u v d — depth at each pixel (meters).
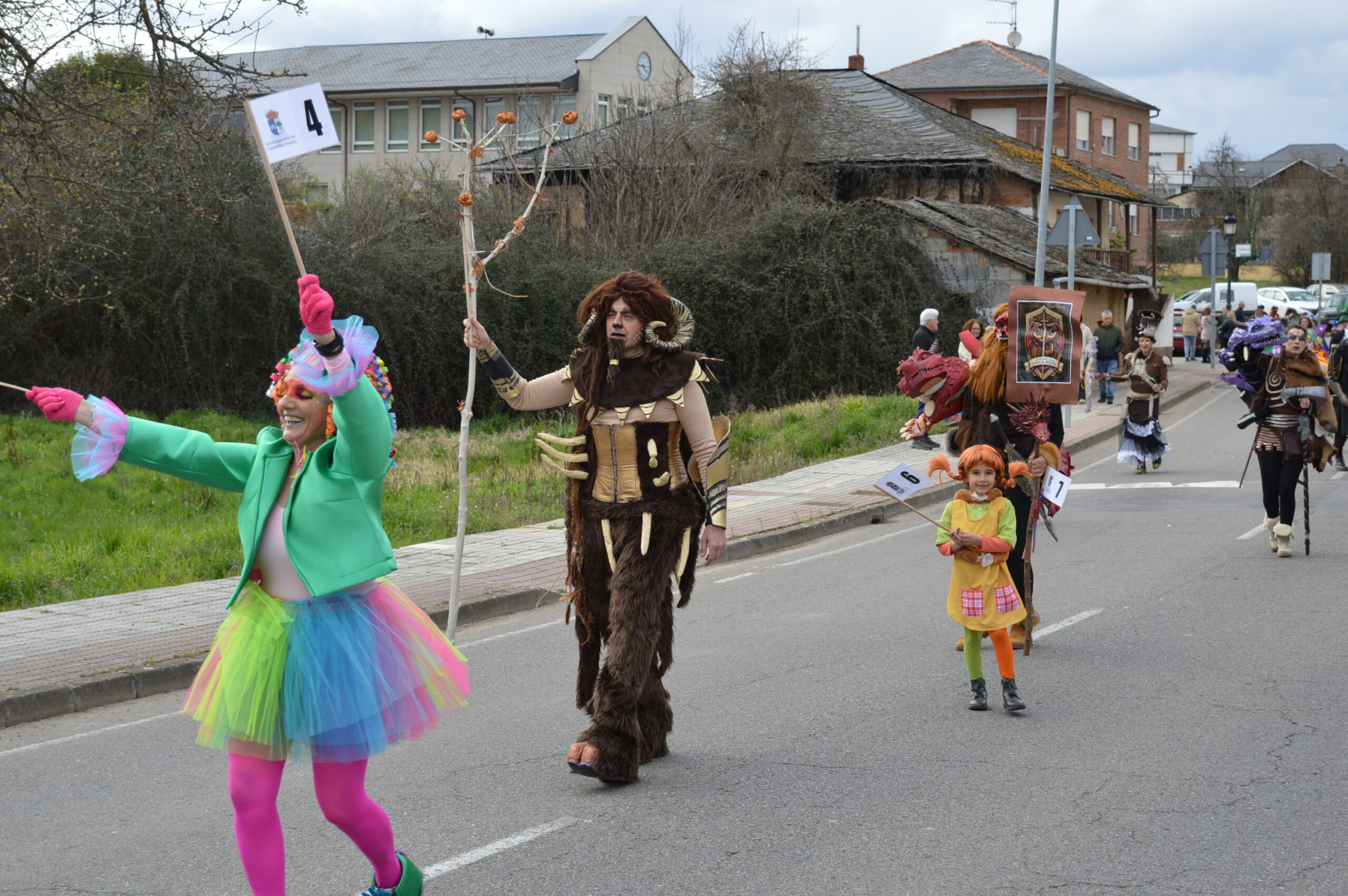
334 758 3.71
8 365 23.30
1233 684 7.02
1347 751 5.80
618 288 5.57
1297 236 69.12
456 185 30.98
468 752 6.11
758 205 33.78
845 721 6.48
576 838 4.88
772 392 28.86
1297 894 4.24
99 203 15.53
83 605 9.80
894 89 41.84
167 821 5.29
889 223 29.67
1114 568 10.80
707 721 6.55
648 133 35.25
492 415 27.00
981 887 4.32
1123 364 17.78
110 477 16.17
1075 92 54.94
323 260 25.00
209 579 11.09
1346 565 10.60
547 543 12.42
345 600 3.79
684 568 5.76
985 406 7.83
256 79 13.91
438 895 4.34
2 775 6.02
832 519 13.86
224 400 24.02
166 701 7.55
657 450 5.61
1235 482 16.31
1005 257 29.61
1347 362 18.00
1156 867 4.48
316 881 4.52
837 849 4.70
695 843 4.80
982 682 6.64
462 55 54.62
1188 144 109.94
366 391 3.71
